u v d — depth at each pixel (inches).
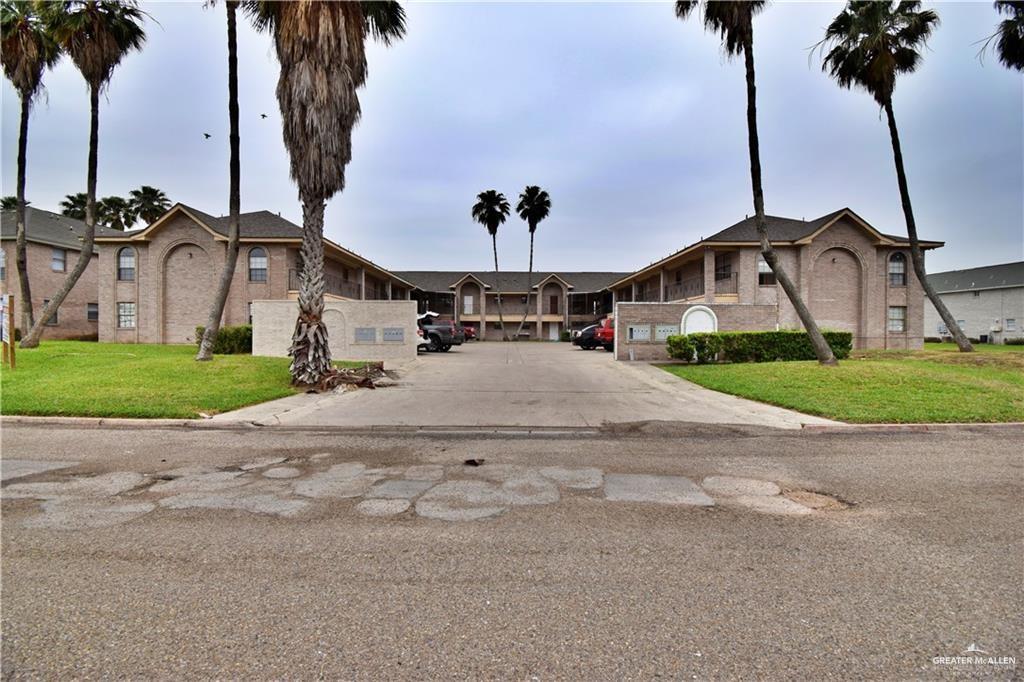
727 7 602.2
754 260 1194.6
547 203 2155.5
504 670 100.3
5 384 474.9
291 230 1205.1
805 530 174.2
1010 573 142.9
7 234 1251.2
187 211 1174.3
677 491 217.8
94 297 1453.0
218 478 235.9
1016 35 783.7
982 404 419.5
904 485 228.2
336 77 503.8
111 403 400.8
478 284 2197.3
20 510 190.2
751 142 620.1
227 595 128.6
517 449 299.0
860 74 803.4
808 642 109.9
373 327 891.4
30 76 802.8
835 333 748.6
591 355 1084.5
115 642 108.6
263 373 569.3
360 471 249.4
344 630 113.5
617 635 112.2
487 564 146.9
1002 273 1870.1
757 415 404.5
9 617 118.0
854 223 1200.2
